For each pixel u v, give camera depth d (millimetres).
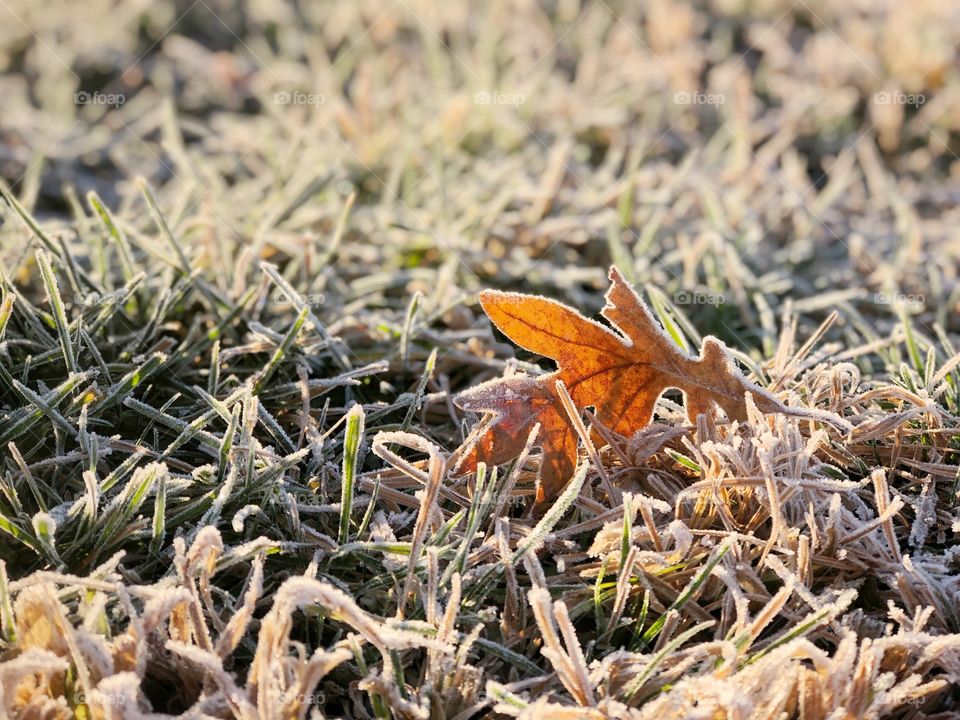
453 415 711
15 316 710
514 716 614
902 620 629
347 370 727
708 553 648
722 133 1044
